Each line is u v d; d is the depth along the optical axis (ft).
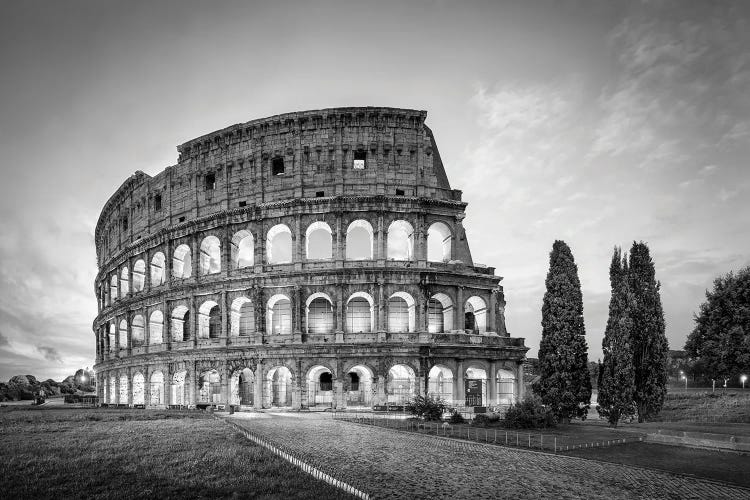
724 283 283.79
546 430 171.94
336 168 269.44
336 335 253.44
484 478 97.86
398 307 270.87
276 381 273.95
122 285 343.87
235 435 144.05
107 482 86.53
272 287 263.49
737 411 219.82
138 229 329.31
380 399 245.65
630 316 211.61
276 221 270.87
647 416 210.38
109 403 341.62
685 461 119.34
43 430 157.48
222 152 287.07
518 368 265.13
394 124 272.51
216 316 288.92
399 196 264.11
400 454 120.47
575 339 217.15
